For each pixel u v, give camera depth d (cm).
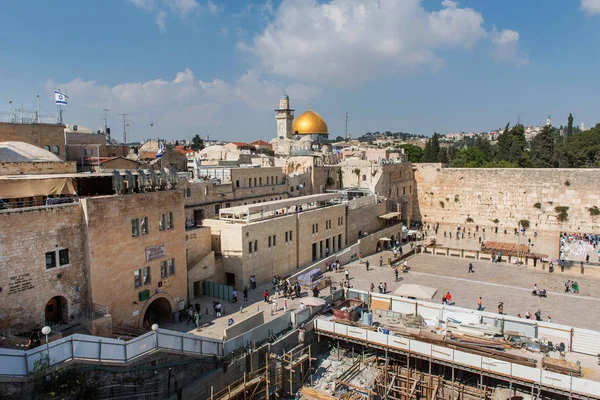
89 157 6888
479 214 9650
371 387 3706
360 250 7050
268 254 5372
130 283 3669
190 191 5941
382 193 9131
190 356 3162
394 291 5103
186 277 4241
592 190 8425
